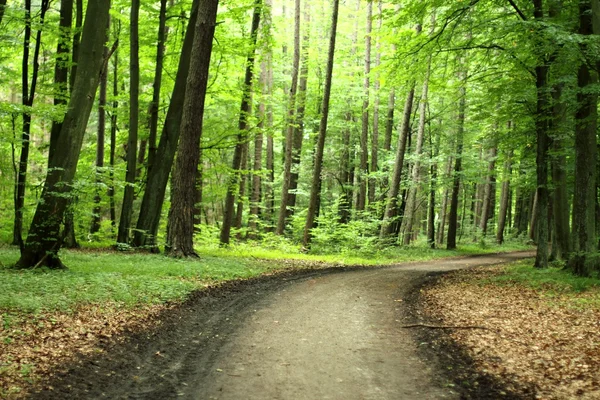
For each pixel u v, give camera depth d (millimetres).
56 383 5375
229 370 6164
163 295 9797
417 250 28172
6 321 6855
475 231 37375
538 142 16078
